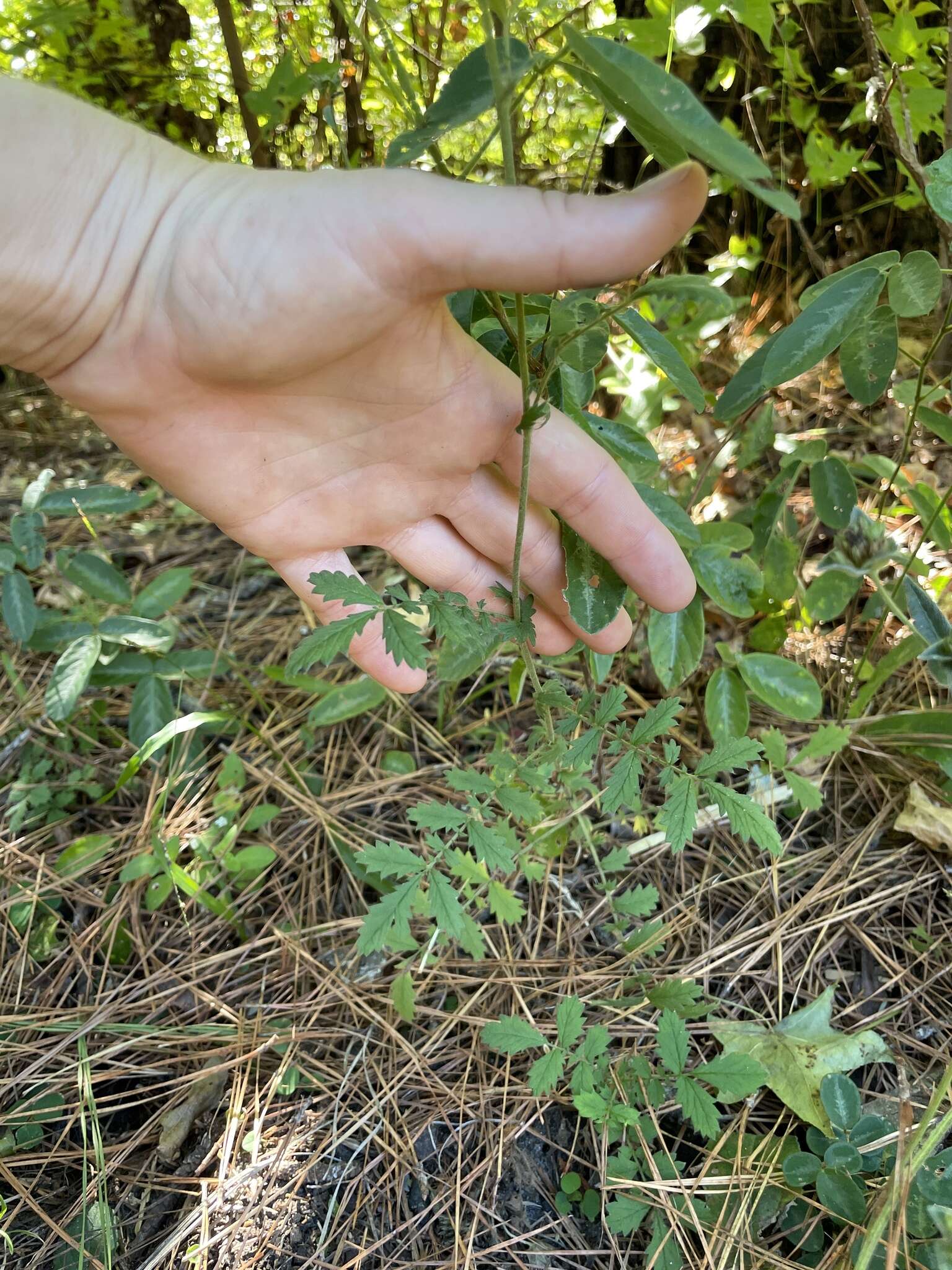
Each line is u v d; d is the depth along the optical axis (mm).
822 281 288
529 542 315
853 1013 338
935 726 383
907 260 288
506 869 261
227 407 281
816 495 376
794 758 369
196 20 666
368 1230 293
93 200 246
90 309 256
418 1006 349
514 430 281
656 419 506
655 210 198
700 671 444
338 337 247
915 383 370
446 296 269
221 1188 300
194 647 522
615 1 523
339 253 227
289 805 433
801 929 360
